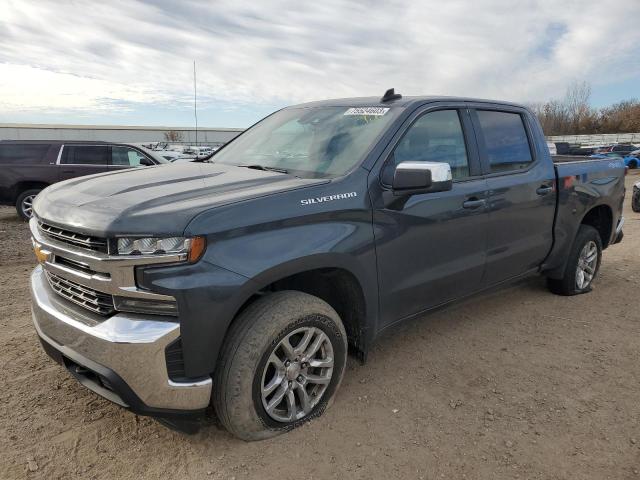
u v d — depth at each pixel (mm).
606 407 3139
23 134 66375
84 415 2926
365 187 2984
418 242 3283
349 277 2965
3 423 2824
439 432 2846
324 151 3311
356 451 2662
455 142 3680
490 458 2637
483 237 3783
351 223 2875
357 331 3158
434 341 4051
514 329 4332
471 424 2932
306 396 2842
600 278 5941
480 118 3951
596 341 4121
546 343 4062
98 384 2557
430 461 2605
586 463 2607
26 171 10430
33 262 6516
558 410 3092
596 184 5012
